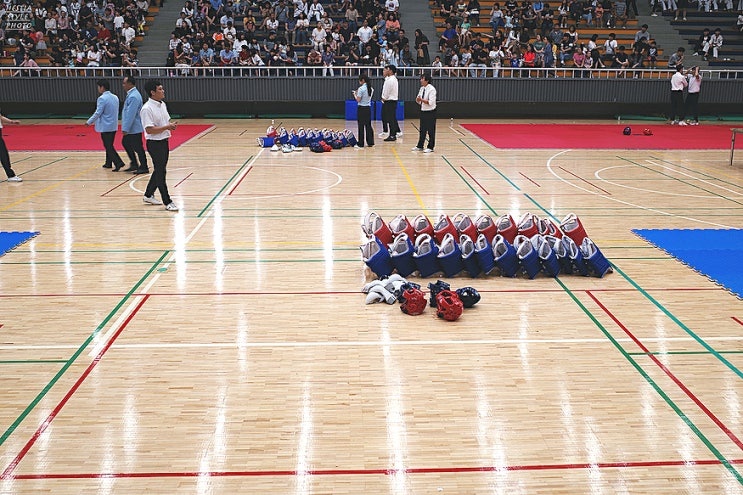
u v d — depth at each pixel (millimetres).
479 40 23562
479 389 4789
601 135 18234
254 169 13078
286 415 4441
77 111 21875
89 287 6723
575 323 5941
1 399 4594
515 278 7133
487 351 5387
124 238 8398
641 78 21641
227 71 21625
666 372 5039
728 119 22141
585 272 7160
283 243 8211
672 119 21141
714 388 4805
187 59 21828
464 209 9859
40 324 5832
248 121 21047
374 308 6277
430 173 12680
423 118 15203
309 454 4023
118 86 20812
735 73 22547
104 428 4273
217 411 4480
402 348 5441
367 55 22094
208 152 15180
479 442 4152
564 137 17781
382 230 7398
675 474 3850
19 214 9539
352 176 12352
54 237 8438
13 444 4090
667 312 6184
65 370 5016
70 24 24203
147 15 25297
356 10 24453
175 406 4539
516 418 4418
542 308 6289
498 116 22688
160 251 7891
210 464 3920
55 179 12023
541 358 5270
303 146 15961
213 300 6402
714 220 9398
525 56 22797
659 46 25125
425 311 6215
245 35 22281
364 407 4543
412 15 25672
